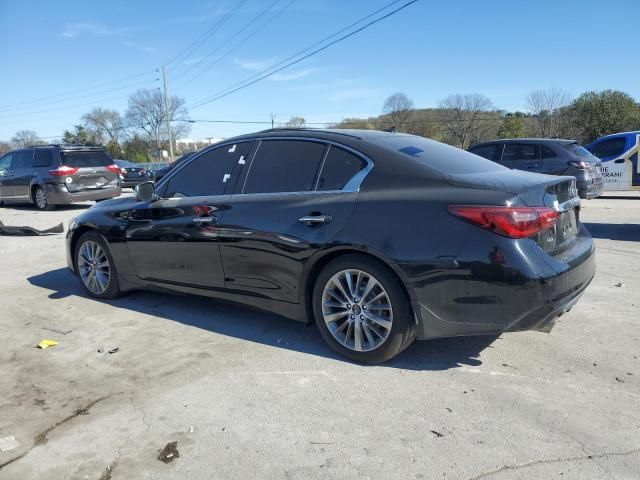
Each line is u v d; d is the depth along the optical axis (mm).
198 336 4262
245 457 2623
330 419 2939
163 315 4812
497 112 57531
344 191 3670
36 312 5016
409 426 2846
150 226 4727
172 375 3557
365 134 3992
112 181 14703
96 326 4578
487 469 2469
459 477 2420
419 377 3416
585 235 3930
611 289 5301
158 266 4754
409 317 3412
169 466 2572
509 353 3758
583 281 3471
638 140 13461
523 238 3111
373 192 3543
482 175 3496
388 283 3385
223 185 4359
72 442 2799
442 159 3748
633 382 3285
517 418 2898
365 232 3424
